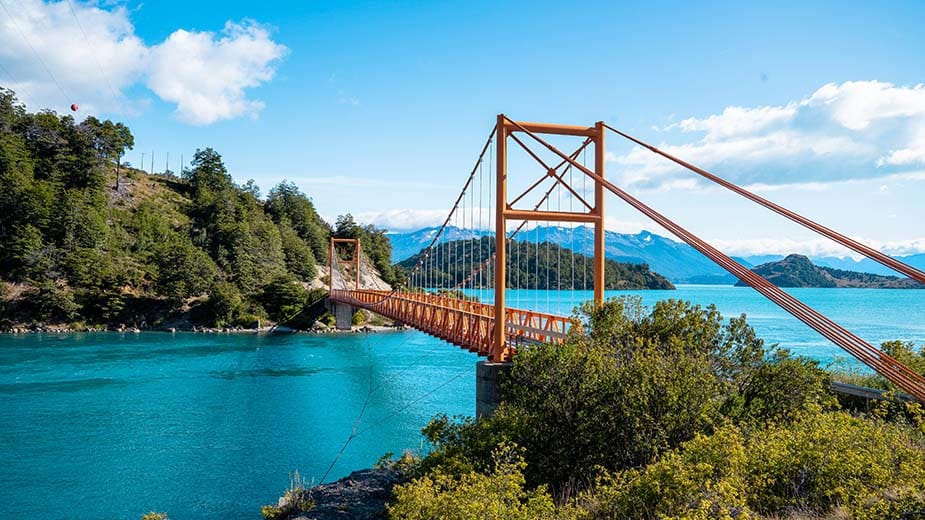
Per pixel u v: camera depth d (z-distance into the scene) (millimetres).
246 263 94438
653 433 11836
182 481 24172
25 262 82938
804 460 8953
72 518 20781
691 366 12195
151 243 102750
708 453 9289
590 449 12375
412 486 10289
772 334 63406
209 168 145750
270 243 110188
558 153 20953
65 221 90750
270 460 26797
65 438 29781
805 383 12961
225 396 39625
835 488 8438
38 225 89438
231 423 32969
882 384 14391
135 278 86125
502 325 20672
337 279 115375
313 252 123812
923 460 8742
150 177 138500
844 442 9227
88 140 113438
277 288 85812
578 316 17188
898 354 14430
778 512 8398
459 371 49594
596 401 12422
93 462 26359
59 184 104250
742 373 13438
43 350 58375
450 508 9289
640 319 15695
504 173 21078
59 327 75812
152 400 38094
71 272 84000
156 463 26312
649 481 8828
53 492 22984
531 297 109688
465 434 14250
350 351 61781
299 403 37844
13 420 32844
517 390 14094
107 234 96188
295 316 83562
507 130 21547
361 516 13234
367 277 123562
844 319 85375
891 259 10117
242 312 82688
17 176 94250
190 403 37469
